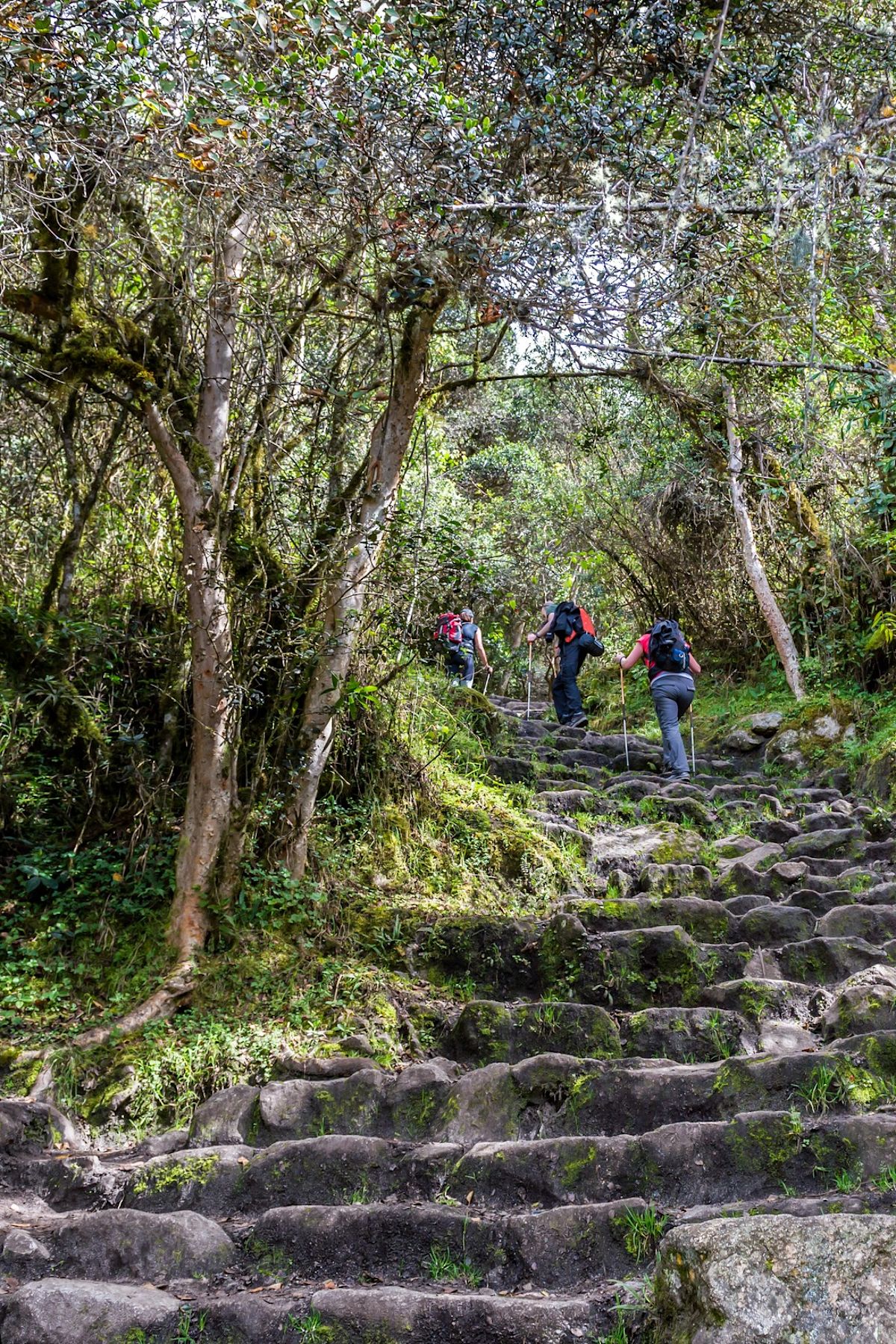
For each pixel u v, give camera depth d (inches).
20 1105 156.2
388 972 194.2
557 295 161.5
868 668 366.3
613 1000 185.6
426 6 174.9
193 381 199.8
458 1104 149.5
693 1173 131.1
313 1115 152.8
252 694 198.4
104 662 225.9
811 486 364.5
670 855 248.2
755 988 177.3
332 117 152.3
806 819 272.4
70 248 174.2
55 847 213.0
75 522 225.1
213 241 191.2
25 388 217.3
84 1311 112.9
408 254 167.8
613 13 177.8
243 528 210.4
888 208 167.5
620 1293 112.1
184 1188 138.5
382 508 206.7
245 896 194.2
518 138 175.3
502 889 227.9
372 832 226.5
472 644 399.5
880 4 192.2
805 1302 91.4
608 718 454.6
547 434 512.1
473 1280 120.0
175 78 147.4
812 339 153.7
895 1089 144.2
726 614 448.5
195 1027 175.3
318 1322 111.0
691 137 157.2
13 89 148.1
